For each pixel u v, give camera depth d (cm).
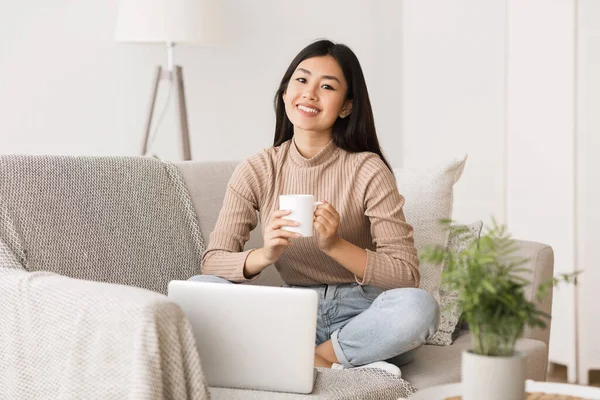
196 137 381
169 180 212
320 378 161
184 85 376
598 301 336
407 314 170
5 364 154
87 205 193
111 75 361
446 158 398
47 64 347
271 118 402
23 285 153
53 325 144
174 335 134
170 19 315
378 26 425
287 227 174
